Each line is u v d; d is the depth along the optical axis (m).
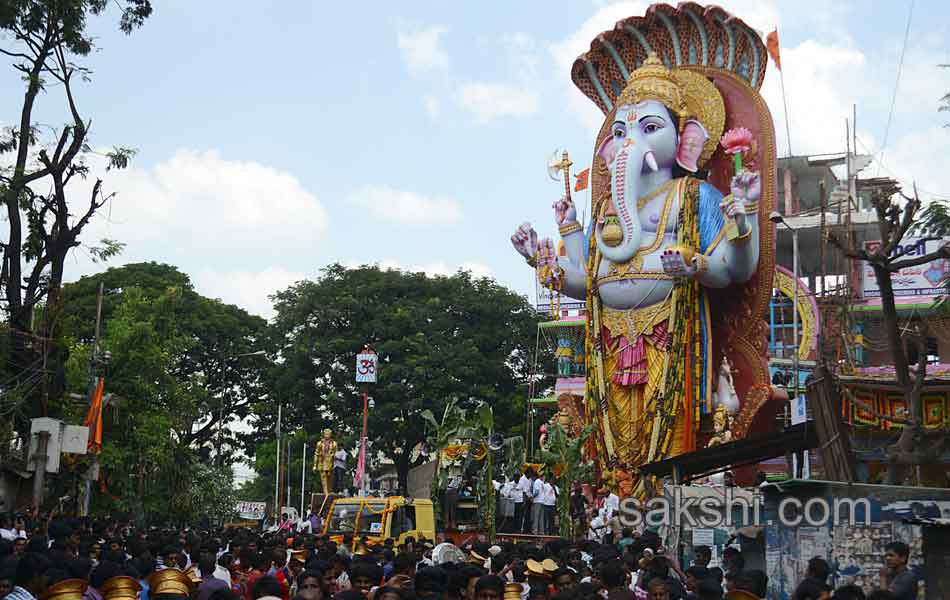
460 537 29.47
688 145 40.50
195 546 17.41
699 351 38.84
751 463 24.88
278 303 68.69
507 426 64.50
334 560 14.00
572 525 32.66
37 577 10.84
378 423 61.59
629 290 39.53
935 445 21.62
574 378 57.28
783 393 39.31
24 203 31.59
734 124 40.94
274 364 68.69
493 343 65.44
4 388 30.11
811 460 43.03
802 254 53.47
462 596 10.62
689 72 41.53
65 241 32.44
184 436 68.50
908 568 14.27
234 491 69.12
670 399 38.16
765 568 17.78
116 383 41.47
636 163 39.94
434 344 63.94
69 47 32.72
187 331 69.00
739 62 40.97
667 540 20.70
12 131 32.16
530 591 11.45
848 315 33.12
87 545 16.27
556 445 32.25
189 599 11.35
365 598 9.42
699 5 40.75
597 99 44.81
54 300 32.47
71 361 40.62
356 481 57.16
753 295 39.69
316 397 64.56
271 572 14.30
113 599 10.66
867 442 29.95
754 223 38.59
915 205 20.73
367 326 64.06
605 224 40.09
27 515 26.17
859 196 55.34
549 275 41.94
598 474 40.06
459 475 31.86
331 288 66.00
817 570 12.98
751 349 39.94
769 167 39.50
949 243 23.06
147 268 72.50
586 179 43.47
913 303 46.12
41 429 28.53
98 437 33.75
